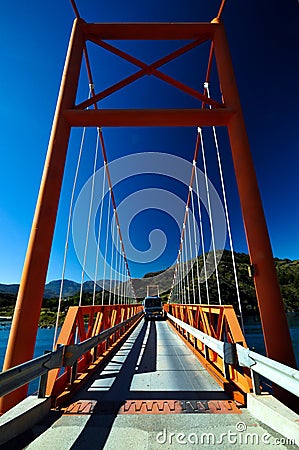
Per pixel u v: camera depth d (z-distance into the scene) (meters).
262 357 2.17
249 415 2.28
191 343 6.11
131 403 2.56
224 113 4.15
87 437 1.92
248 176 3.72
